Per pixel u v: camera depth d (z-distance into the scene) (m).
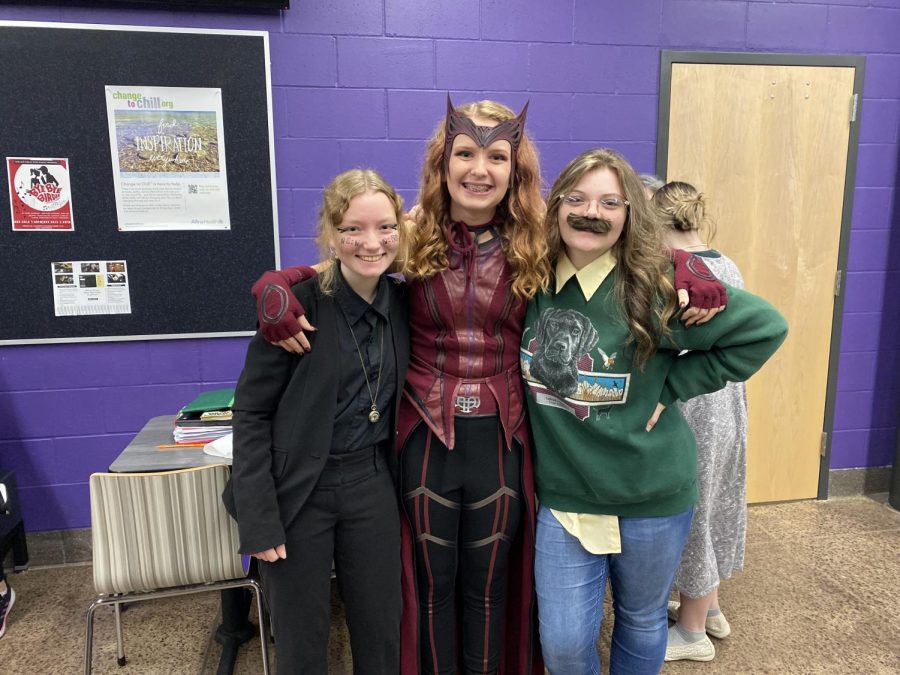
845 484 3.12
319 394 1.35
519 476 1.51
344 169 2.55
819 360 3.01
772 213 2.85
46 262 2.40
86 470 2.57
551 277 1.46
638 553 1.46
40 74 2.29
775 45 2.74
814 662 1.98
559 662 1.53
